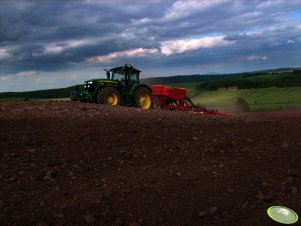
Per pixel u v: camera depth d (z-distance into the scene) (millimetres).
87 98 15961
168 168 6145
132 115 10070
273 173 6102
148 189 5363
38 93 84750
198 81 152750
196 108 17781
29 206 4801
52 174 5668
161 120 9406
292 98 80875
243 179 5809
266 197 5203
